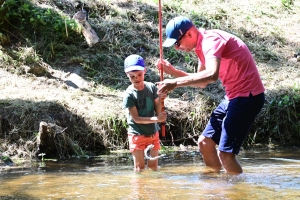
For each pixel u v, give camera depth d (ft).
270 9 38.32
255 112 16.02
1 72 26.63
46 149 21.25
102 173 17.42
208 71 15.05
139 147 18.13
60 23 30.09
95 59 29.07
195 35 16.15
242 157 21.27
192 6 36.47
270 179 15.75
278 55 32.99
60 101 23.70
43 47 29.22
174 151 23.08
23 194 13.93
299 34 35.55
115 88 27.45
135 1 34.94
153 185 14.97
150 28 32.53
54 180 16.06
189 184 15.05
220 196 13.39
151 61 29.86
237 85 16.02
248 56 15.99
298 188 14.35
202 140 17.51
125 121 23.52
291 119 26.71
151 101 18.33
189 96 26.91
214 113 17.29
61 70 28.07
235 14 36.63
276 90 28.12
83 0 32.99
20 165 19.38
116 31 31.35
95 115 23.29
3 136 21.57
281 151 23.13
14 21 30.17
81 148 22.44
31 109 22.52
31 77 26.73
